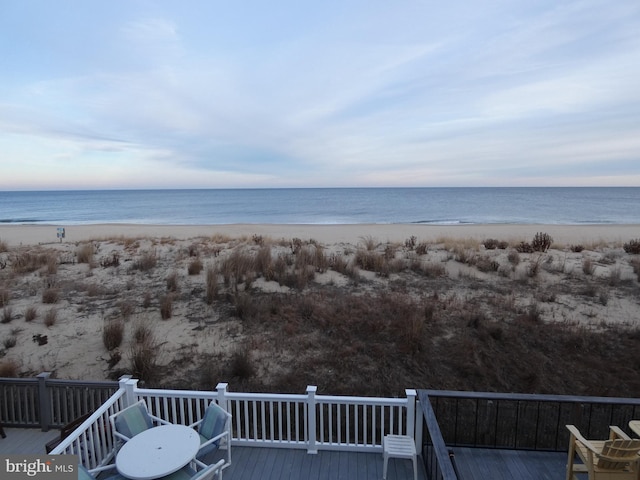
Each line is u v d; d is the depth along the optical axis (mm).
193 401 6246
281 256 13922
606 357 7191
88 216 50938
